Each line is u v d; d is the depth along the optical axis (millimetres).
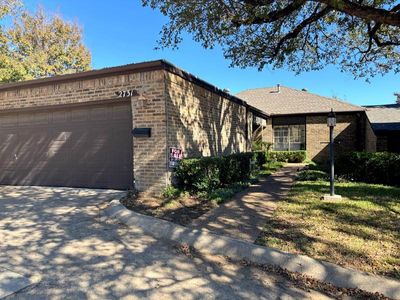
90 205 7270
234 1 7953
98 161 9156
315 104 21062
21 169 10312
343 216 5957
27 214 6555
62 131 9695
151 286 3568
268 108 21750
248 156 12133
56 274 3820
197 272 3961
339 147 19562
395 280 3494
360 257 4098
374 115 16578
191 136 9578
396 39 10633
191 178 8156
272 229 5301
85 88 8977
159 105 8023
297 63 12102
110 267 4051
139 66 8047
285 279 3781
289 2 8547
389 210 6336
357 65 12281
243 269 4062
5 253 4453
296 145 20953
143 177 8227
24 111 10141
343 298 3355
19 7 20094
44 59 25469
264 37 10070
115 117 8898
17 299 3207
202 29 8961
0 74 18344
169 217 6043
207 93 10977
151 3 8211
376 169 10133
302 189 8914
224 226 5500
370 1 8836
